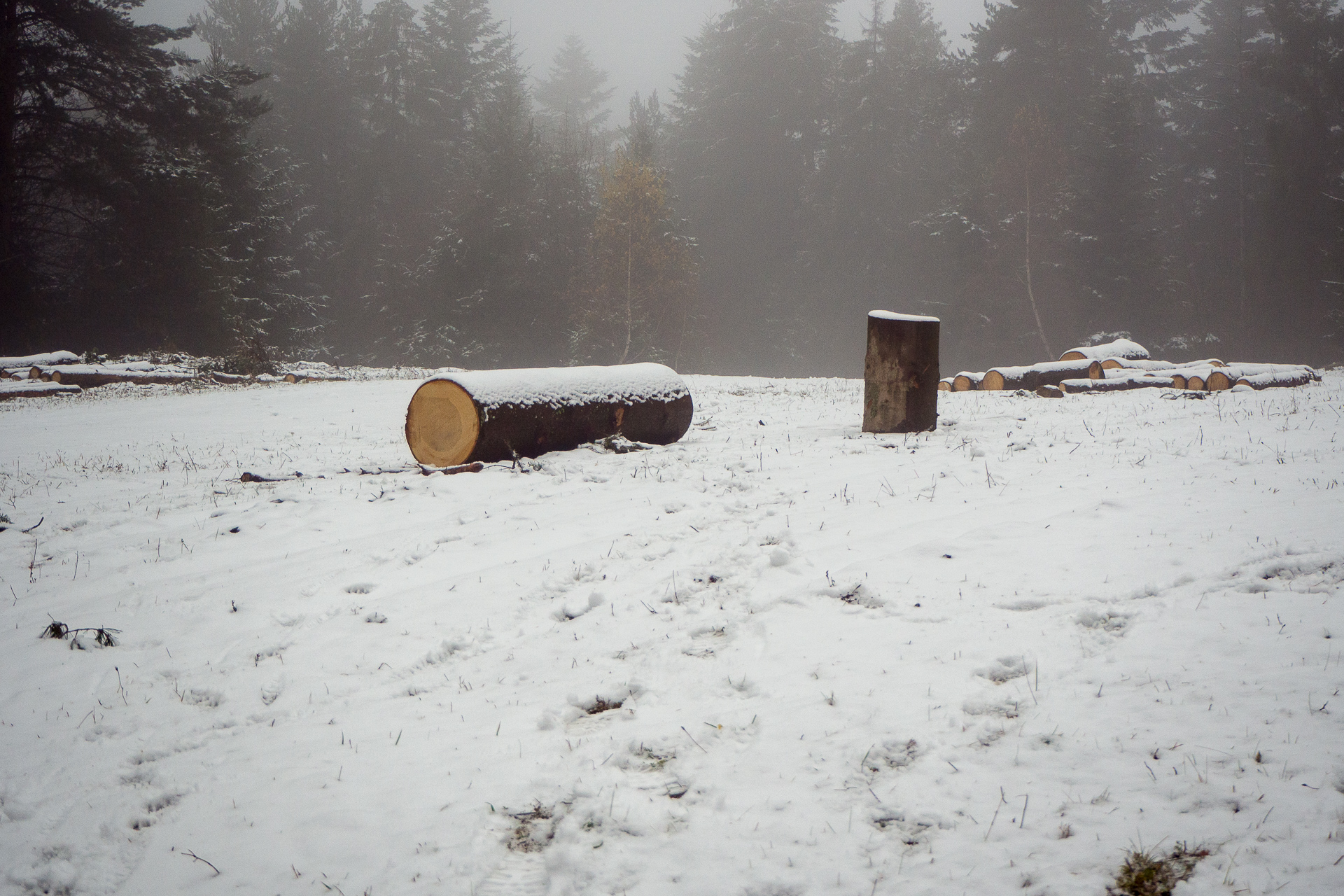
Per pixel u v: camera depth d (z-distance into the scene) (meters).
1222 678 4.26
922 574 5.97
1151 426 11.66
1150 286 45.25
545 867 3.50
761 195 60.47
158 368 26.59
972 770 3.81
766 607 5.74
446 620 5.97
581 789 3.94
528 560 6.96
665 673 4.99
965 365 49.91
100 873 3.73
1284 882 2.96
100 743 4.73
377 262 57.03
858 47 59.72
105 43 35.66
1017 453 9.93
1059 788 3.62
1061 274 46.22
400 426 15.73
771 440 11.74
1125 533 6.45
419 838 3.72
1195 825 3.29
